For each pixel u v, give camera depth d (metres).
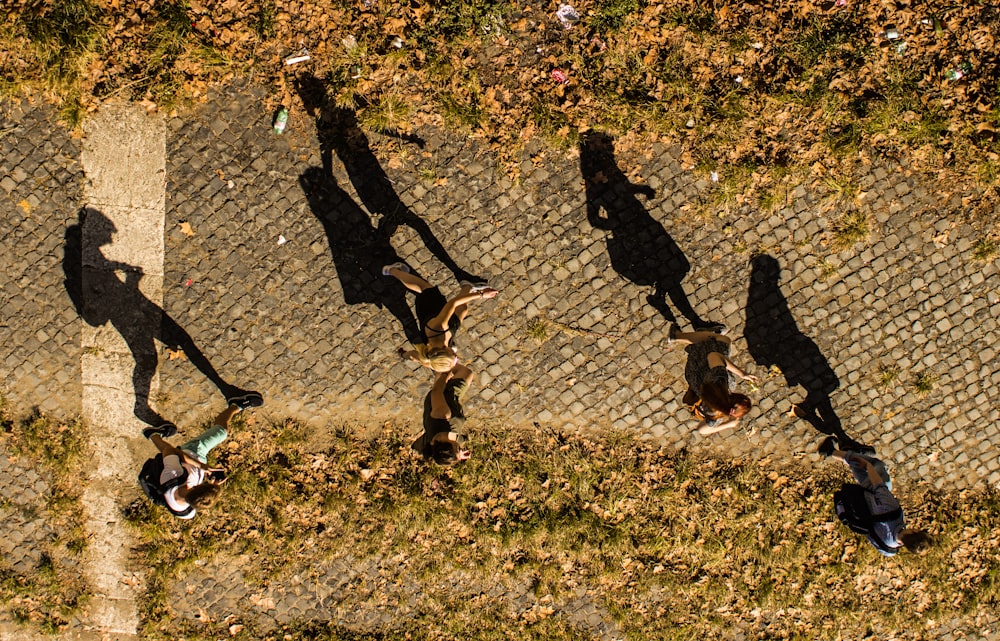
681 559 6.17
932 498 6.16
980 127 5.47
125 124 5.44
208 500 5.00
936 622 6.25
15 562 6.05
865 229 5.64
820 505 6.11
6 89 5.35
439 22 5.41
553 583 6.18
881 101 5.45
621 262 5.72
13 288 5.62
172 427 5.79
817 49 5.43
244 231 5.60
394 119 5.48
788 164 5.55
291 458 5.98
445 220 5.63
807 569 6.18
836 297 5.79
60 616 6.16
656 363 5.90
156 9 5.31
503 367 5.90
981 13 5.42
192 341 5.75
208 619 6.18
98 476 5.95
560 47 5.47
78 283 5.64
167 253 5.61
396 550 6.09
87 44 5.26
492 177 5.58
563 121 5.49
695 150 5.55
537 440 6.05
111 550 6.06
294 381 5.88
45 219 5.54
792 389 5.95
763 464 6.11
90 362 5.76
